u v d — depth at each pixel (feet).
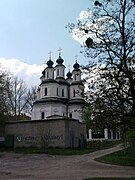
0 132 162.81
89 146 180.04
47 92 247.29
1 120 154.51
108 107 54.54
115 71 54.65
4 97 153.99
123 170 66.23
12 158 103.19
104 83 54.75
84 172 62.80
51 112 234.58
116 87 54.03
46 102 237.25
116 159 89.66
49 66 255.70
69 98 256.52
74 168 71.72
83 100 56.95
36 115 239.09
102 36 57.11
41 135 149.07
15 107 215.31
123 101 54.19
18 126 157.79
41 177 55.01
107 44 55.93
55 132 146.20
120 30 56.39
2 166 78.02
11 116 183.42
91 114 56.75
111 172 62.23
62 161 91.30
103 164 81.15
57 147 144.05
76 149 142.82
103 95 54.60
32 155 115.75
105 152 127.85
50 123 148.56
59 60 271.08
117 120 55.62
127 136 88.22
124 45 55.21
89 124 57.88
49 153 122.93
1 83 153.58
